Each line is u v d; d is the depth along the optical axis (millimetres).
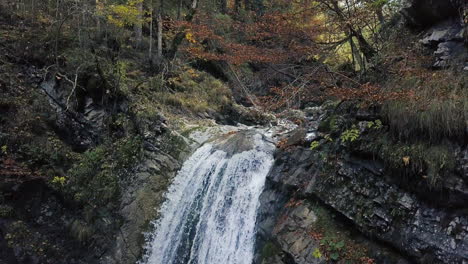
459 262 4395
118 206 9523
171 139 11211
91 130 10312
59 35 11102
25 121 9250
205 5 19594
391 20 8359
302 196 6988
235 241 7902
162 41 16656
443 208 4871
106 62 11648
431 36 6504
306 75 7855
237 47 9570
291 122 12523
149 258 9031
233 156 9477
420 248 4852
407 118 5402
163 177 10320
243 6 19688
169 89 14352
